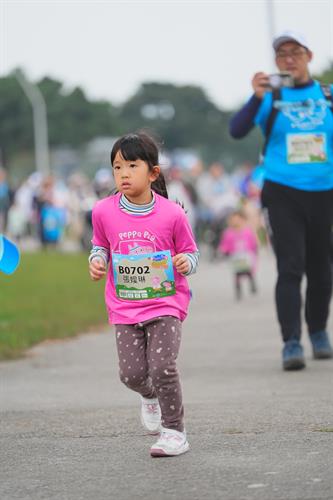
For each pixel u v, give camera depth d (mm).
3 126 161750
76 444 11398
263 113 16156
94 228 11031
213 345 19719
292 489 9258
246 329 22203
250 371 16266
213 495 9180
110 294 11023
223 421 12258
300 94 16109
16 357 18859
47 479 9969
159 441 10664
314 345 17094
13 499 9336
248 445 10961
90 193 62656
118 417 12805
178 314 10812
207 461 10359
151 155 10688
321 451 10562
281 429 11680
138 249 10797
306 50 16078
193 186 48750
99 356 18797
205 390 14633
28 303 28109
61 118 169500
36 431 12180
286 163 16141
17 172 152750
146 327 10812
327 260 16656
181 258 10555
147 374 10953
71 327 22766
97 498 9258
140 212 10828
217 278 38062
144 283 10789
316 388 14375
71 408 13586
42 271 41281
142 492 9375
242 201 49031
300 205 16109
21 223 65312
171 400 10672
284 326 16094
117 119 193125
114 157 10742
